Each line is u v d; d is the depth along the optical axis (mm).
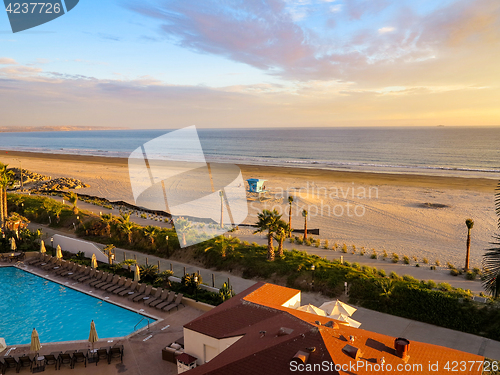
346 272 23844
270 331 12883
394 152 145875
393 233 37469
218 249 28031
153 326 18516
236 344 12602
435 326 18578
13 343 17375
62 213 40531
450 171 85875
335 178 73938
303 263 25453
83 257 29438
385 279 21984
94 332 15961
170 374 14609
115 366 15148
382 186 63844
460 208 47281
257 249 29375
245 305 15883
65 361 15336
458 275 25766
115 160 112312
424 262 28797
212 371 10836
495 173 81188
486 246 33000
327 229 39125
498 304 18781
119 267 26078
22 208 44281
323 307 16609
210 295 21734
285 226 26938
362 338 12008
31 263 27625
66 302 21703
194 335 14602
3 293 23016
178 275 25781
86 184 66812
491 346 16625
